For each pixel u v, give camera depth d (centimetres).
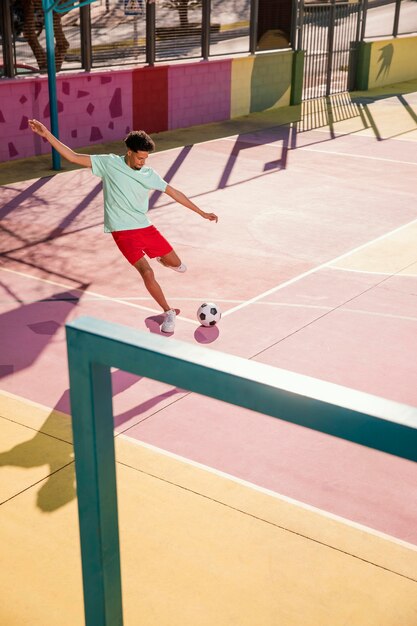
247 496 490
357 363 688
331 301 835
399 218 1162
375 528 461
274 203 1231
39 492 492
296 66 2145
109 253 994
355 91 2480
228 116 1980
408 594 403
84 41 1591
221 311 802
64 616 388
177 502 482
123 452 539
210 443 555
